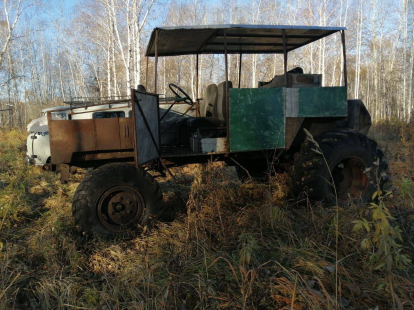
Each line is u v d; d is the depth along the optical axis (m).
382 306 2.10
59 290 2.45
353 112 4.43
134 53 12.91
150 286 2.39
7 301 2.21
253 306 2.08
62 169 3.76
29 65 25.88
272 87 3.97
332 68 23.72
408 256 2.52
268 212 3.29
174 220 3.64
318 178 3.62
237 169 5.24
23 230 3.66
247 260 2.37
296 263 2.53
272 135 3.73
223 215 3.43
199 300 2.22
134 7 12.75
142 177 3.43
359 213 3.16
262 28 3.68
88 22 18.91
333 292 2.25
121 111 6.51
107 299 2.29
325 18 20.38
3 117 21.27
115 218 3.40
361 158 3.82
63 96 25.48
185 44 4.47
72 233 3.42
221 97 4.21
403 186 3.23
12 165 7.07
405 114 18.52
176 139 4.53
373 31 22.81
